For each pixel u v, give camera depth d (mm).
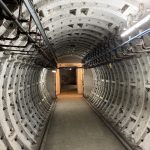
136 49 6555
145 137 6254
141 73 6941
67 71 34219
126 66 8086
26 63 7031
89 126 9875
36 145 6789
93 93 17047
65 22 7078
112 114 10008
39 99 11930
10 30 4434
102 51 10289
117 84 10320
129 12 5473
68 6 5867
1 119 4961
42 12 5402
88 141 7809
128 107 8375
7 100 5449
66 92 24516
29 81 9016
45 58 9305
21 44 5605
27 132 6859
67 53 17828
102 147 7164
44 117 10266
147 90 6727
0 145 4660
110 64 10164
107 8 6000
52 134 8719
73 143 7621
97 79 16062
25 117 7332
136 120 7113
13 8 3607
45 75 16766
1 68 4820
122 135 7691
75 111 13484
